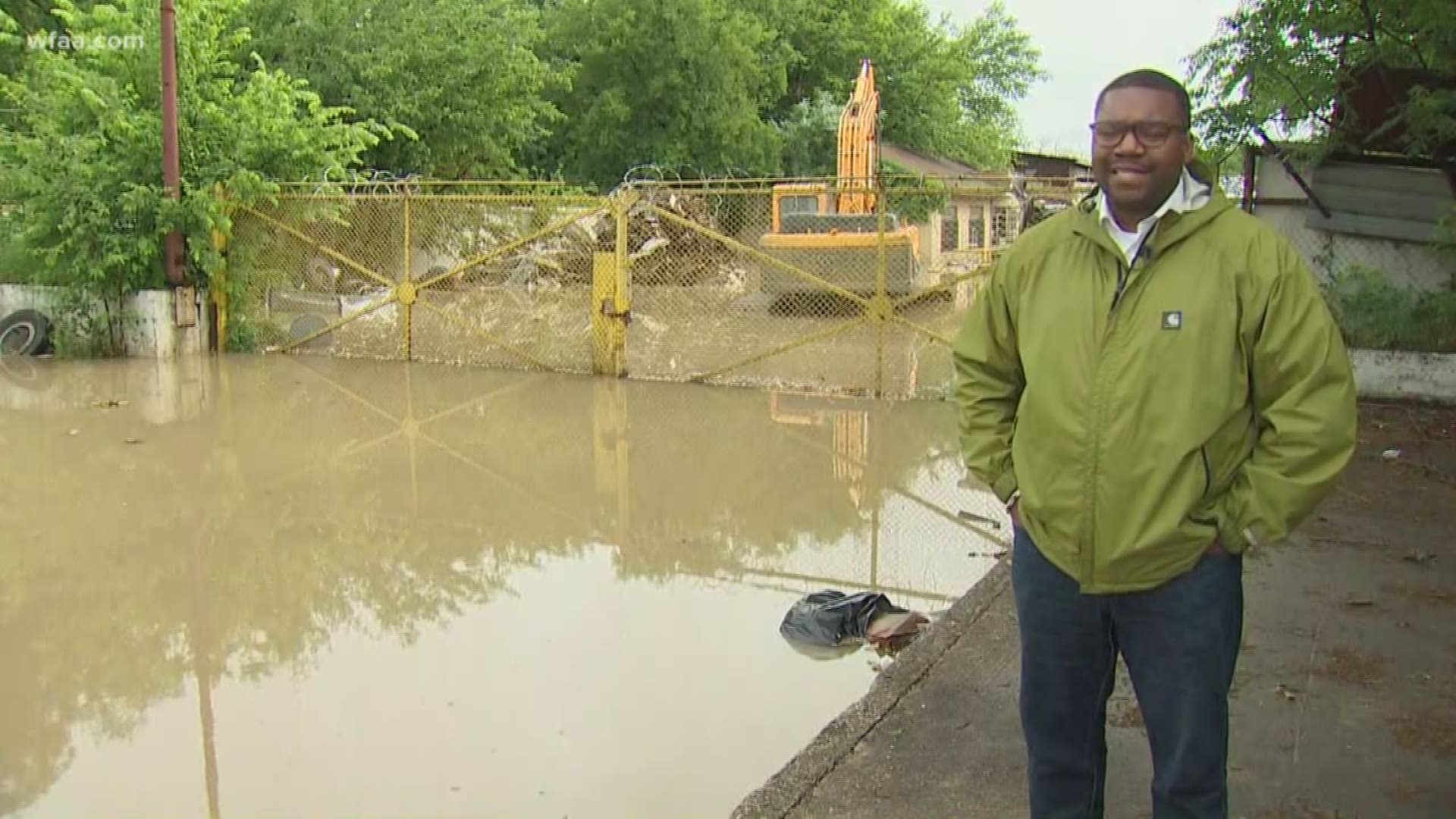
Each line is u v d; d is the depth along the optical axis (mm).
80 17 14531
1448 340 10727
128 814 4027
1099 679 2816
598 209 13133
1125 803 3574
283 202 14586
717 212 17391
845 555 7012
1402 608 5254
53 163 13656
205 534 7316
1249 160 12320
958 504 8125
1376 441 8875
